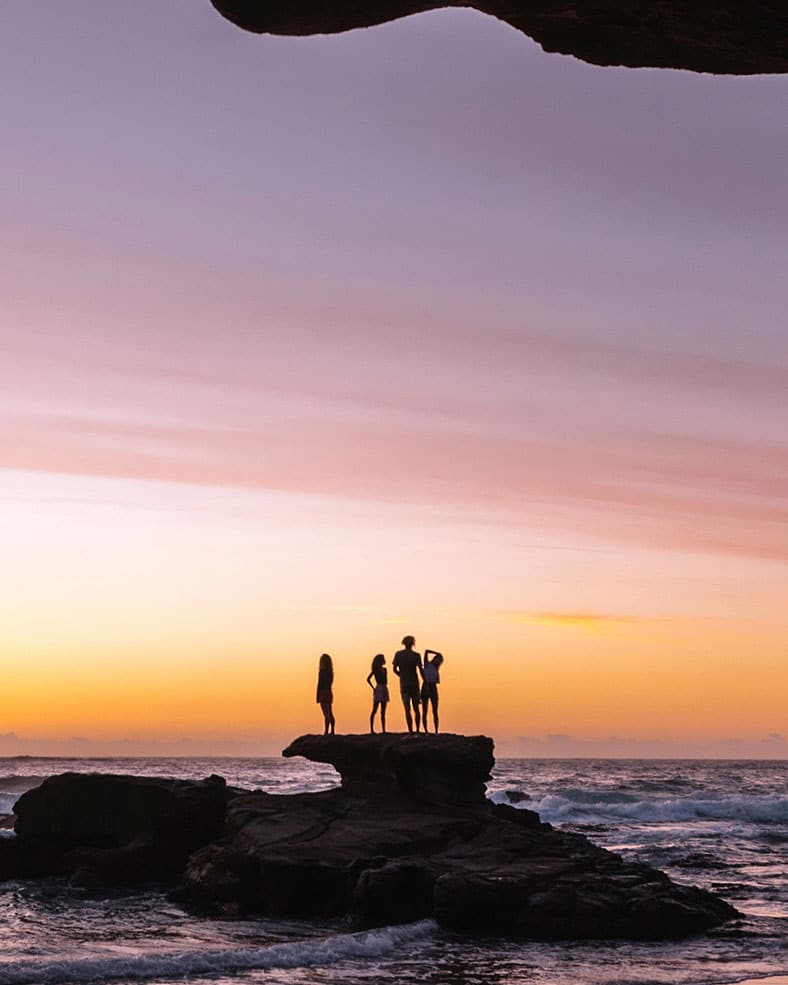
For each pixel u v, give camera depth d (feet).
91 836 98.43
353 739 93.40
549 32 20.02
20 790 221.66
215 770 371.15
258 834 80.43
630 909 66.85
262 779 275.59
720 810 200.03
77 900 84.64
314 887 74.38
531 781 317.01
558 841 81.76
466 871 71.00
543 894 67.62
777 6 18.12
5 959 57.67
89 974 54.34
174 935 67.87
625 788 284.61
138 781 98.63
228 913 76.33
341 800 89.61
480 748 90.89
